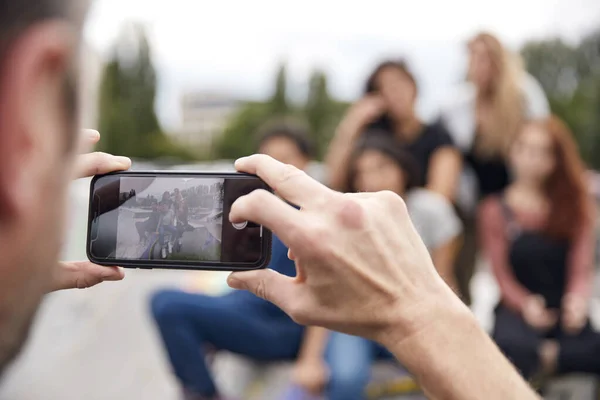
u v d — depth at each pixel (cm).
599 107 2459
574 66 2573
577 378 308
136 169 120
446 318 86
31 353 408
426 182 372
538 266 325
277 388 318
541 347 306
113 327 493
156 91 3531
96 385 373
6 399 335
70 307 521
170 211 118
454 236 319
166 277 669
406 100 367
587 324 315
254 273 96
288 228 87
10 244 45
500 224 339
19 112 42
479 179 378
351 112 383
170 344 281
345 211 88
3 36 41
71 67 46
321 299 90
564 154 332
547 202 332
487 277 471
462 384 83
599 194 446
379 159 305
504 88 366
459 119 375
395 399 288
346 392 272
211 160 4134
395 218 93
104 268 112
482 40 368
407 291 87
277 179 95
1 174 42
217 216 117
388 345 88
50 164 45
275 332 296
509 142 368
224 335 288
